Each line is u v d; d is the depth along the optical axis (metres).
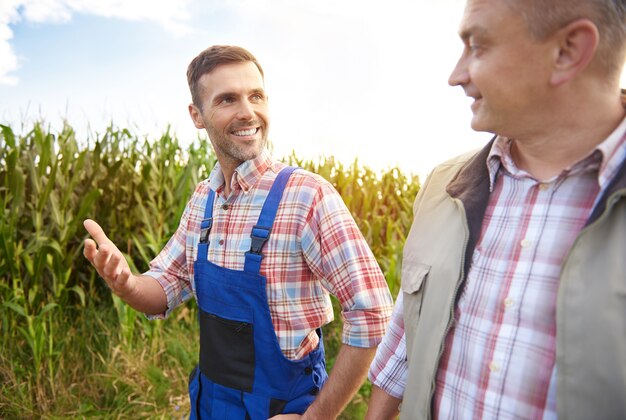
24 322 3.22
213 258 1.44
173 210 4.01
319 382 1.42
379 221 4.80
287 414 1.32
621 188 0.66
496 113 0.74
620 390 0.64
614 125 0.73
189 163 4.02
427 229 1.01
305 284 1.39
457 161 1.04
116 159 4.26
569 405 0.67
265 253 1.35
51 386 2.87
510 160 0.86
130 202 4.00
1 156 3.54
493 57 0.70
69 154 3.77
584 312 0.67
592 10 0.64
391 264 3.73
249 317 1.34
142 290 1.54
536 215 0.80
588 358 0.66
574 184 0.77
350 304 1.33
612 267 0.66
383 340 1.15
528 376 0.75
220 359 1.38
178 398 3.02
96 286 3.89
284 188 1.39
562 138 0.75
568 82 0.69
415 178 6.20
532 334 0.76
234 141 1.41
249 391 1.33
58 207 3.29
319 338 1.47
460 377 0.87
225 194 1.50
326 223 1.34
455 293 0.88
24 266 3.43
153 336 3.37
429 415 0.91
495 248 0.85
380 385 1.13
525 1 0.66
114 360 3.16
